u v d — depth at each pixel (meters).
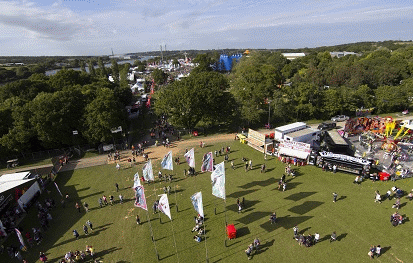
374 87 96.38
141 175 46.78
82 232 32.94
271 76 83.81
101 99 57.19
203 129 68.19
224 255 27.31
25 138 53.69
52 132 54.47
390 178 39.69
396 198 34.91
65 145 60.44
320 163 44.34
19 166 54.44
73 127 57.16
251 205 35.50
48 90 76.44
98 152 58.47
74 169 51.28
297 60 156.62
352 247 27.16
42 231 33.84
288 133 52.94
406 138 52.34
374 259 25.48
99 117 54.91
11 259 29.55
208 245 28.89
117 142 61.34
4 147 54.38
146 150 57.97
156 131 70.06
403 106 78.12
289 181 41.00
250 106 73.06
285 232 29.95
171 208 36.28
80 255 28.30
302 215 32.66
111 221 34.69
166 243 29.77
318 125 67.56
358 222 30.77
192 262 26.73
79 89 66.00
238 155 51.97
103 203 38.62
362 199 35.22
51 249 30.45
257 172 44.72
